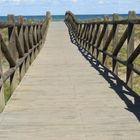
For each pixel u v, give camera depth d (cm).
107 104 816
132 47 930
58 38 2933
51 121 716
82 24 2209
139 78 1438
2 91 783
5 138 643
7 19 944
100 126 688
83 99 858
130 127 681
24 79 1088
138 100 845
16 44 1001
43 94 904
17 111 774
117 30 1096
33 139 638
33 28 1532
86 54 1741
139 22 802
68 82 1041
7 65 1650
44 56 1675
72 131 668
